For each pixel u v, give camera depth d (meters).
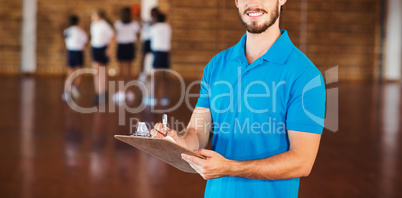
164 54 8.97
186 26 15.16
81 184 3.89
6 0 14.35
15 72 14.60
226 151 1.68
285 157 1.54
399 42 15.41
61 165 4.45
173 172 4.30
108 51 8.89
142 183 3.95
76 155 4.83
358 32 15.43
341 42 15.45
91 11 14.64
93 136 5.76
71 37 9.50
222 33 15.23
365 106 9.20
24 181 3.94
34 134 5.82
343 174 4.34
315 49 15.44
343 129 6.66
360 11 15.35
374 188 3.94
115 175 4.16
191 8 15.12
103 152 4.98
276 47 1.63
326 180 4.14
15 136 5.68
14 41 14.51
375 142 5.81
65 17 14.61
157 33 8.96
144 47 10.52
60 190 3.72
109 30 8.83
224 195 1.66
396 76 15.46
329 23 15.34
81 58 9.63
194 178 4.13
